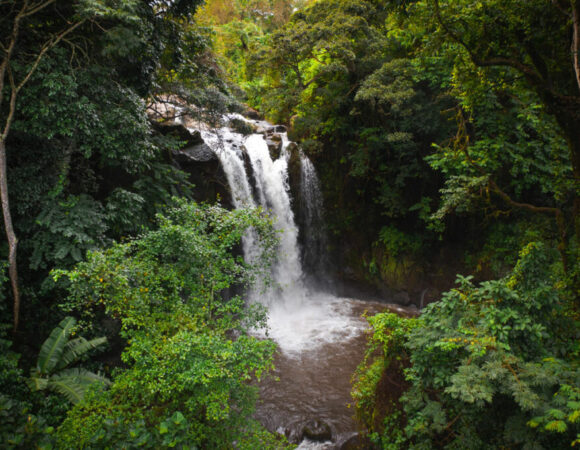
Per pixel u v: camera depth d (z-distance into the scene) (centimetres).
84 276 574
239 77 2639
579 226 752
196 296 638
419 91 1433
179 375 502
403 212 1586
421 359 536
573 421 381
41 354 785
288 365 1112
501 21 722
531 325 521
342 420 862
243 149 1545
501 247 1489
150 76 1038
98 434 495
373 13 1522
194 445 518
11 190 830
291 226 1672
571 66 713
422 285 1659
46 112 774
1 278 761
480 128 1367
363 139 1639
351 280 1772
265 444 590
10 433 528
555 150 952
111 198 967
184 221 701
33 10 779
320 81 1770
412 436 571
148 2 995
